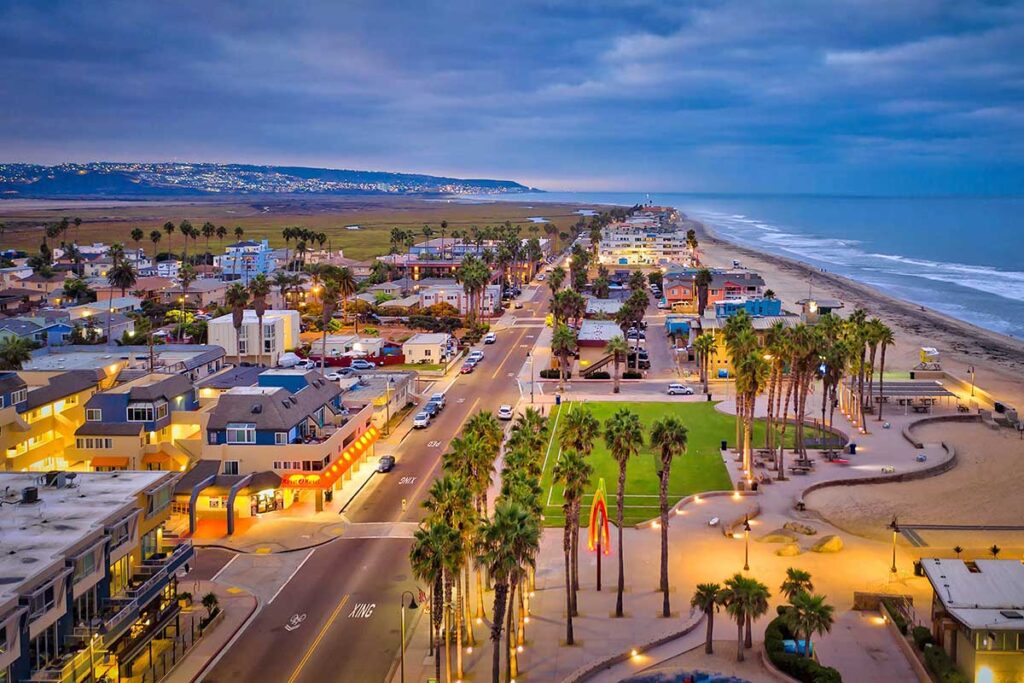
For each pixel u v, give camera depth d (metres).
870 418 146.38
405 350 193.12
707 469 118.69
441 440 133.12
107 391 108.38
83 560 62.25
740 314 131.00
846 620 74.31
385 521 99.31
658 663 67.06
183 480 98.88
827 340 133.62
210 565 87.44
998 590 65.94
